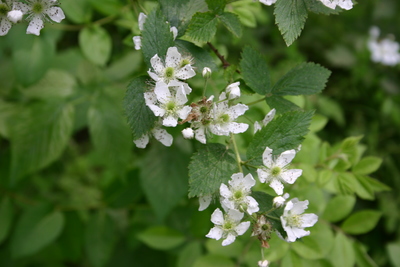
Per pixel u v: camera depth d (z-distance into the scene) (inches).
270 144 21.3
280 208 21.2
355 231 25.7
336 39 41.8
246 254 25.5
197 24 21.8
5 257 33.4
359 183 25.0
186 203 30.4
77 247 31.1
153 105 20.9
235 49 31.9
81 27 28.4
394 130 38.3
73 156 38.5
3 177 30.0
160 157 28.8
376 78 40.0
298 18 21.5
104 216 30.1
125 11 27.0
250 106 24.5
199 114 21.3
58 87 29.5
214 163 21.1
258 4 25.6
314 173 24.9
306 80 22.5
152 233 28.0
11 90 30.3
